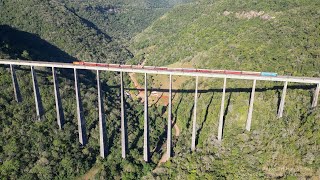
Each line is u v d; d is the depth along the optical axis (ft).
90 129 336.70
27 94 330.34
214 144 298.76
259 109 297.74
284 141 260.01
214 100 337.11
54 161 288.30
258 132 284.82
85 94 374.22
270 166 251.60
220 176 261.65
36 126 308.40
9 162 271.28
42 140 298.97
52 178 279.69
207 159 284.00
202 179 263.70
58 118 321.93
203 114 336.70
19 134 293.43
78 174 293.64
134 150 324.19
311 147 242.99
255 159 263.29
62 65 313.12
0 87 318.65
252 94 282.56
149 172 300.61
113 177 297.53
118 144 332.19
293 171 238.89
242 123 301.43
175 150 323.16
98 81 307.78
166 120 385.91
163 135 359.05
